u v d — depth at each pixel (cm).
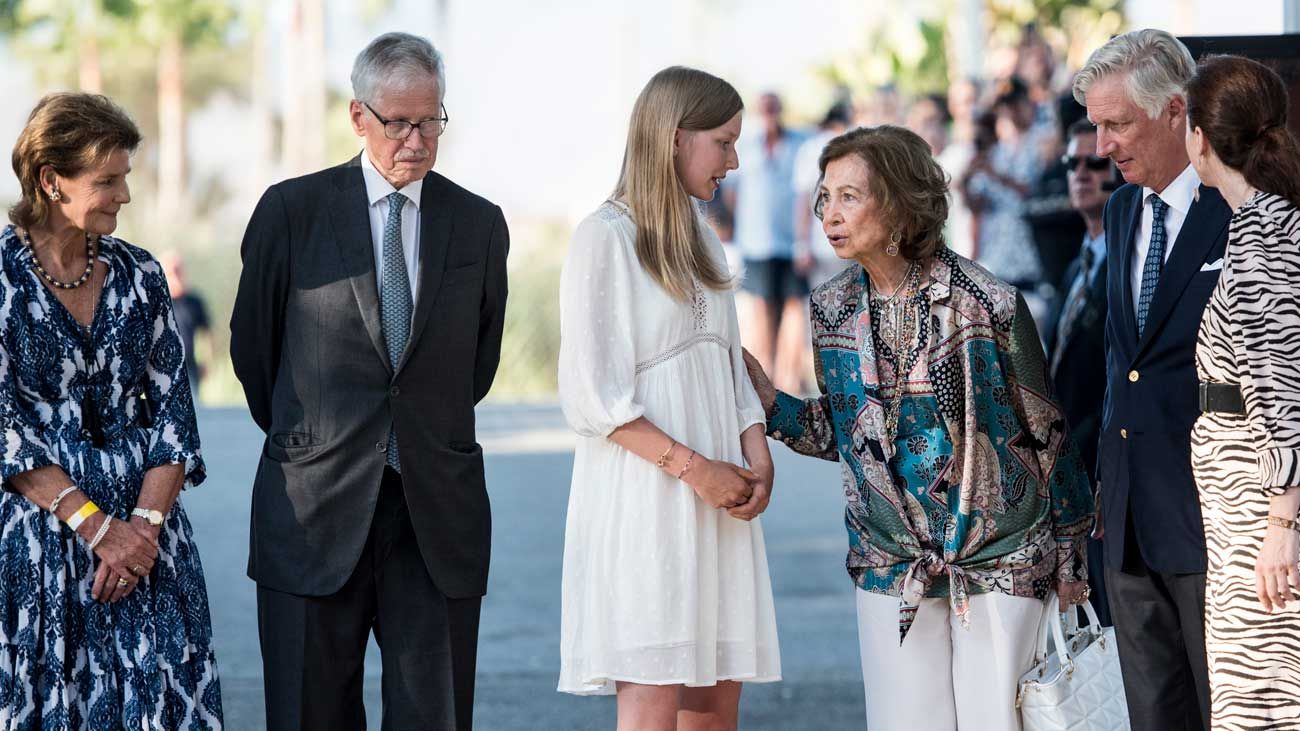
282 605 1080
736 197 3503
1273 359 952
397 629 1093
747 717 1525
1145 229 1077
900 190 1044
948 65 4947
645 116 1049
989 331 1061
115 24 6456
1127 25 4606
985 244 2634
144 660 1019
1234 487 988
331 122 6738
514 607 1961
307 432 1076
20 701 994
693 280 1062
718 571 1063
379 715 1521
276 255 1083
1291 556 951
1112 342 1082
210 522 2400
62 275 1016
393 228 1087
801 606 1980
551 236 6131
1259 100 976
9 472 986
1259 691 986
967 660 1077
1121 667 1081
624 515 1044
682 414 1045
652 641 1029
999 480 1070
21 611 998
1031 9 4550
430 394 1083
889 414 1074
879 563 1088
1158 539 1050
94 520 1002
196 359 3953
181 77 6694
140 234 5344
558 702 1557
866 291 1084
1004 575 1066
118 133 995
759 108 3491
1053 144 2498
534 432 3338
